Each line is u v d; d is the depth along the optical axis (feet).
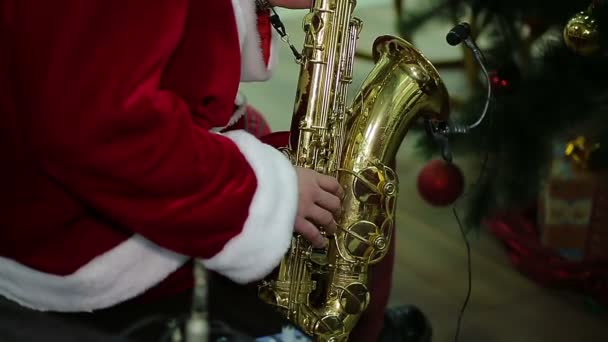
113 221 3.03
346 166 4.17
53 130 2.60
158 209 2.85
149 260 3.10
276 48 4.19
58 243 3.03
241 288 3.31
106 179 2.74
